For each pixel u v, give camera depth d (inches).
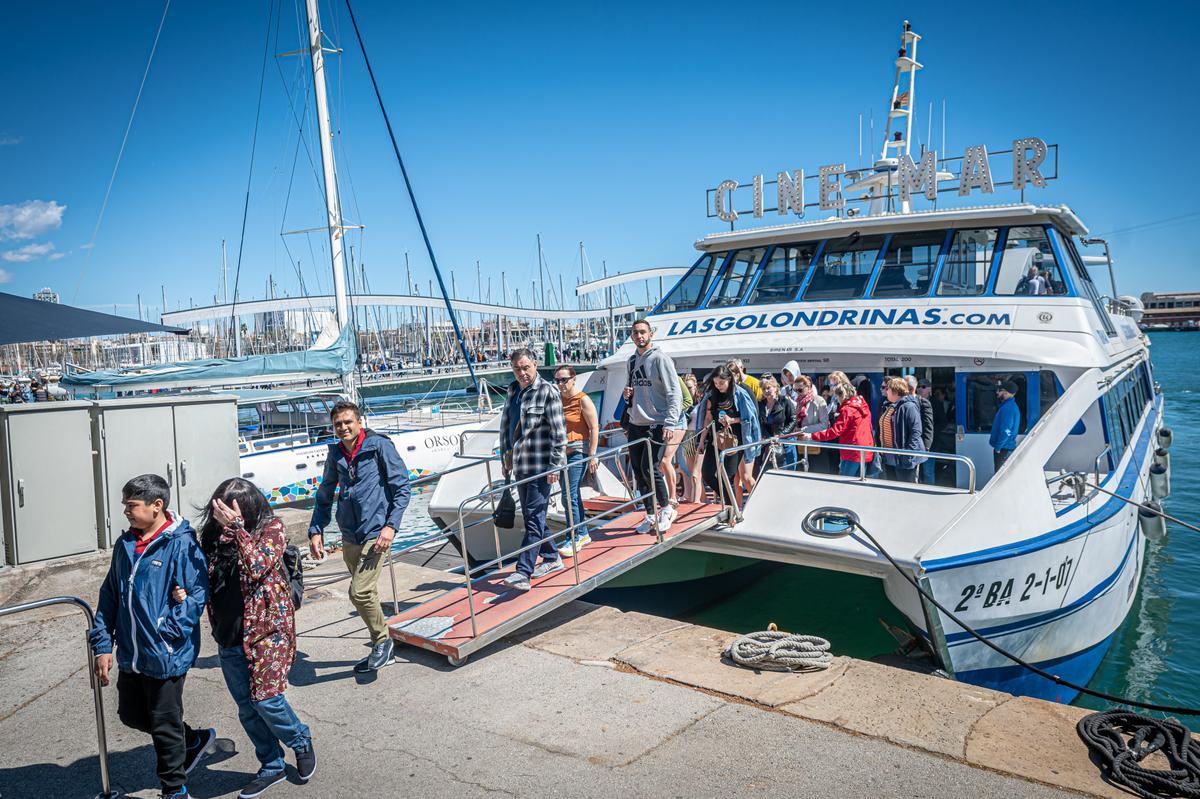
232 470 340.8
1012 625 231.3
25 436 287.7
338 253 743.1
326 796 152.5
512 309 2817.4
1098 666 296.2
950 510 221.3
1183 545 486.9
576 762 159.5
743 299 362.0
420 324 3245.6
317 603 273.6
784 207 411.2
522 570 233.3
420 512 633.6
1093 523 249.1
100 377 628.1
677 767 155.6
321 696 196.7
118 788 160.7
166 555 146.9
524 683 197.9
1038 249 315.6
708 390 281.4
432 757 164.7
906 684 188.5
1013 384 286.0
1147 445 411.2
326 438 660.7
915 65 454.9
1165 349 3489.2
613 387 353.4
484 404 831.7
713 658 208.4
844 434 269.4
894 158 461.4
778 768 153.8
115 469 308.8
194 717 192.5
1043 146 354.0
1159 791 142.1
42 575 286.8
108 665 148.5
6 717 195.6
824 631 298.0
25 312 368.5
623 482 329.1
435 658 216.5
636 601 314.2
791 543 234.5
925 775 149.6
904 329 310.0
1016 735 163.6
